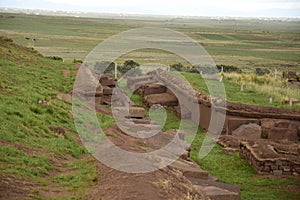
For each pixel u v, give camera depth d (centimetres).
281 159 1631
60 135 1370
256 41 12488
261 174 1623
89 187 967
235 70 4919
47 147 1216
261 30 18500
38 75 2227
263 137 2142
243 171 1661
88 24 15225
